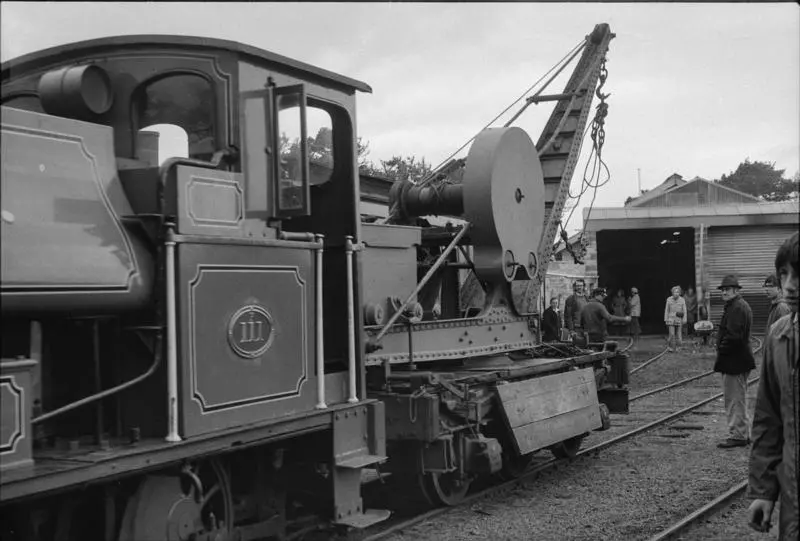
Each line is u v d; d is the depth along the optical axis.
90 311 3.76
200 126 4.57
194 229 4.13
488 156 7.25
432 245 7.92
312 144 5.61
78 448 3.81
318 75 5.17
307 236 4.97
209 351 4.18
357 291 5.50
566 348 8.98
